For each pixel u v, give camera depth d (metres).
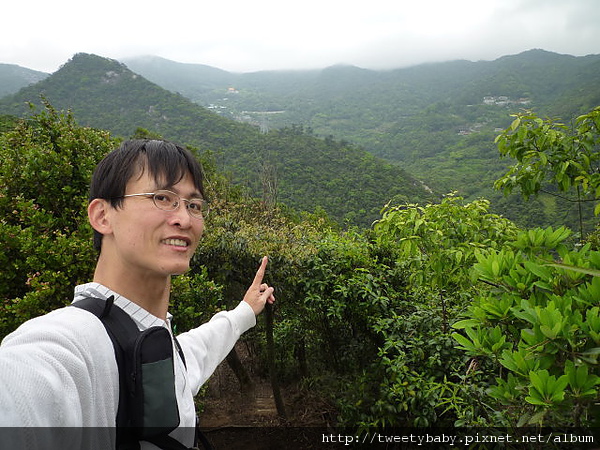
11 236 2.93
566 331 1.14
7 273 2.93
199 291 3.48
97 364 0.63
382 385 3.43
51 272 2.83
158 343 0.70
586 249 1.47
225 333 1.29
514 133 2.71
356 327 4.16
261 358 5.57
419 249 3.18
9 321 2.74
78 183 3.43
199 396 4.30
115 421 0.64
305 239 4.18
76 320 0.65
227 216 4.57
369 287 3.70
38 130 3.65
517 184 2.76
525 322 1.43
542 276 1.41
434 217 2.95
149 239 0.77
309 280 3.83
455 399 2.35
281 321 4.88
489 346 1.43
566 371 1.10
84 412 0.59
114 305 0.72
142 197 0.77
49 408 0.52
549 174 2.79
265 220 5.30
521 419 1.36
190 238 0.82
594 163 2.71
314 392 4.47
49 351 0.57
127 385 0.66
